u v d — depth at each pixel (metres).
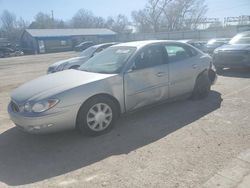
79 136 4.70
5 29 88.50
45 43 55.41
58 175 3.53
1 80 13.01
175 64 5.79
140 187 3.16
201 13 66.56
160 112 5.73
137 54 5.23
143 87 5.21
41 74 15.02
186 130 4.72
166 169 3.50
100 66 5.36
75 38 58.47
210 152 3.88
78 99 4.37
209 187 3.09
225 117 5.25
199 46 18.14
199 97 6.54
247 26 44.12
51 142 4.52
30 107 4.21
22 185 3.36
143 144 4.27
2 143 4.59
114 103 4.88
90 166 3.71
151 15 67.50
